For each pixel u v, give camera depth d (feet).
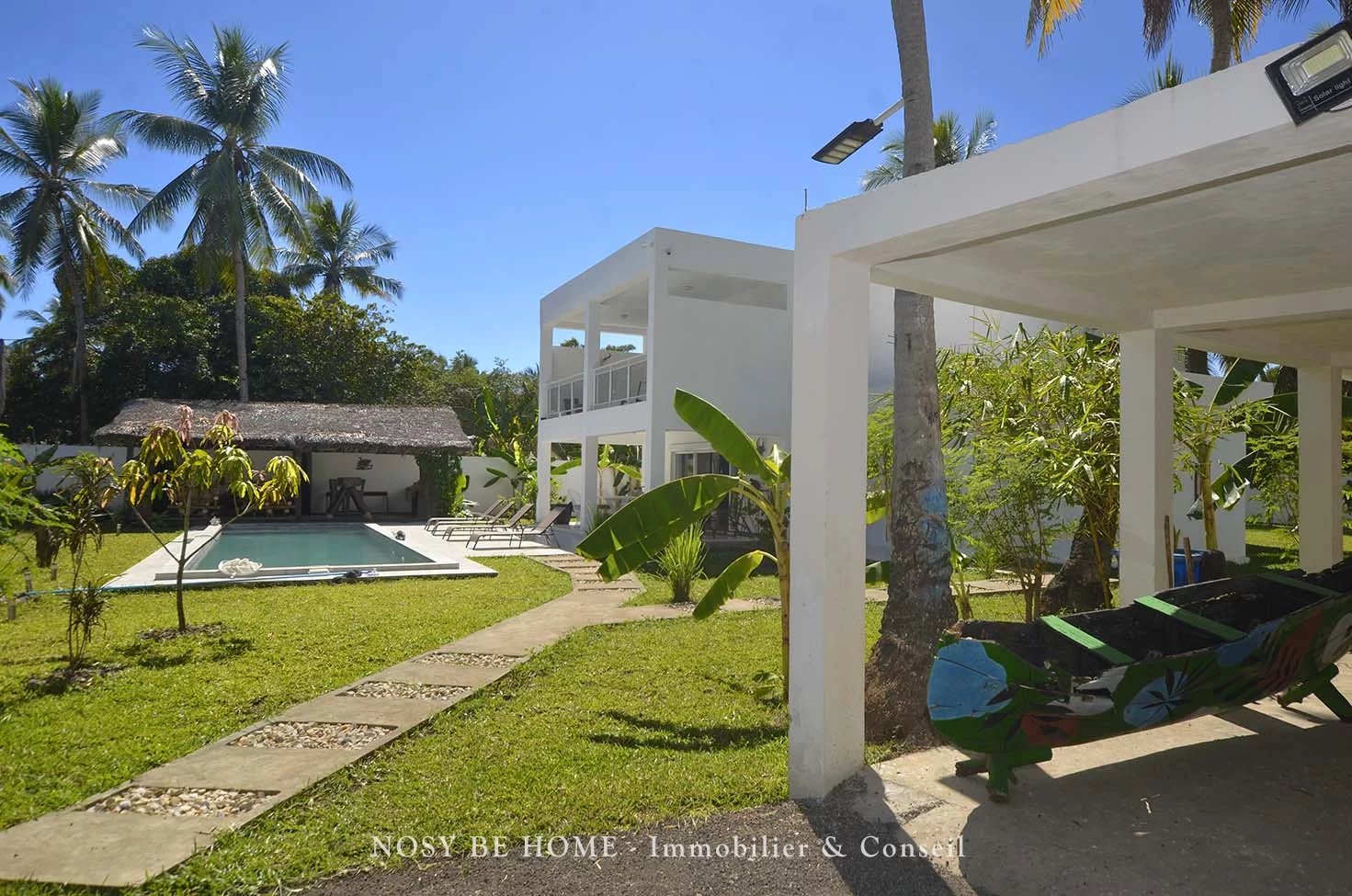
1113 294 18.88
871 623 30.66
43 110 88.53
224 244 88.43
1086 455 23.18
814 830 12.76
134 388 93.30
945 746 16.65
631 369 56.65
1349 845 12.02
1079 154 10.76
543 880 11.35
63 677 22.02
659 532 20.63
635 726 18.75
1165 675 13.04
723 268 54.60
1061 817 13.02
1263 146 9.46
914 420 20.10
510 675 23.00
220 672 22.93
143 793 14.48
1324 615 14.64
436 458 81.71
